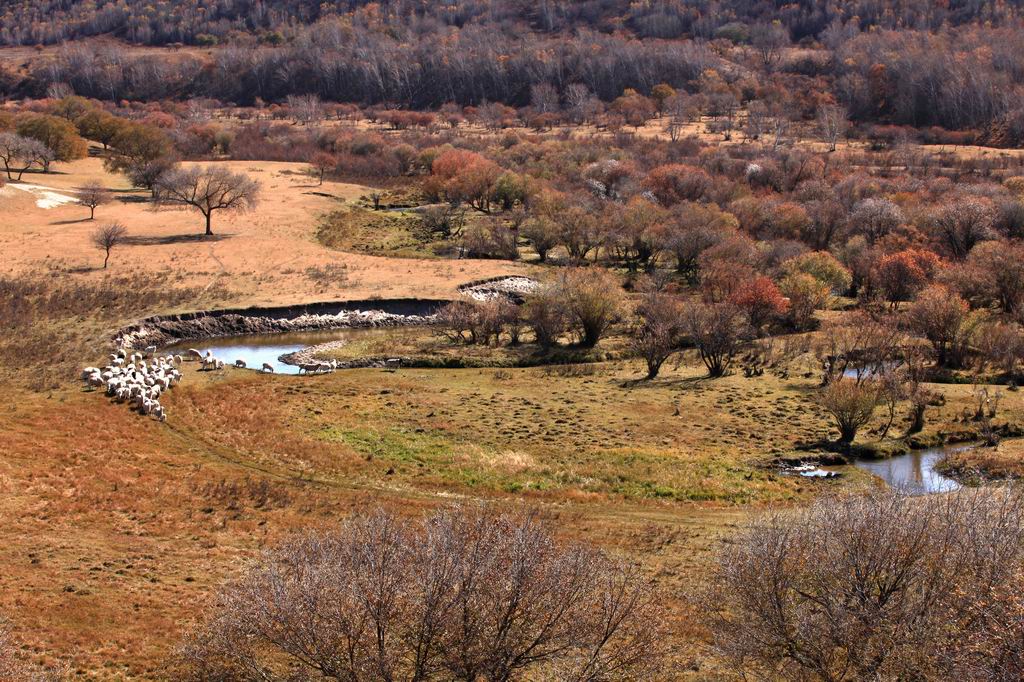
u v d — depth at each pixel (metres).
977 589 23.11
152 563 35.41
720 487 47.72
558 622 24.53
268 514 42.16
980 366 71.12
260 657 26.56
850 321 79.94
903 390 58.84
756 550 27.11
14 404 57.16
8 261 94.88
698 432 57.06
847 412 54.91
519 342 79.94
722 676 26.94
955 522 26.53
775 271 96.00
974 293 87.25
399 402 63.16
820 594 25.97
